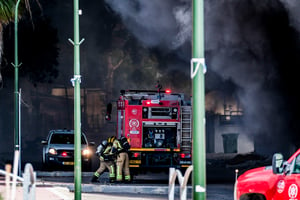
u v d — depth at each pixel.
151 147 50.19
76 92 27.92
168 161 50.47
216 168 78.69
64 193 35.91
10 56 109.38
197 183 14.40
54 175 55.16
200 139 14.47
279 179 18.55
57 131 61.34
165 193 39.81
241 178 20.64
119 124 51.28
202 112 14.54
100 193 39.06
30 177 15.28
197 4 14.72
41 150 121.31
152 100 50.50
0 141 125.00
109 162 46.88
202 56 14.67
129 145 46.97
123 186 39.97
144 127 50.47
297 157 18.28
